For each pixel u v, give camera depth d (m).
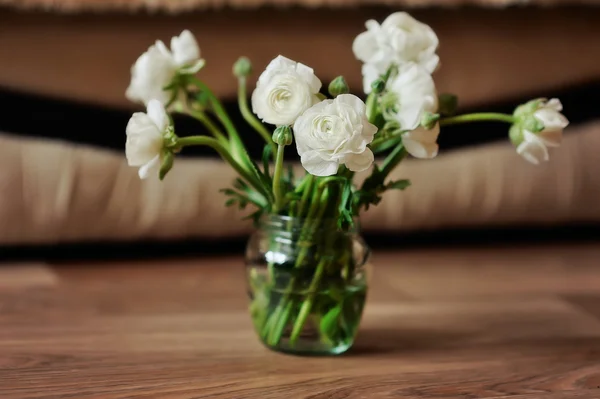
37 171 1.15
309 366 0.88
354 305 0.89
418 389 0.85
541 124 0.84
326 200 0.85
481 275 1.17
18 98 1.16
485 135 1.27
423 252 1.27
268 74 0.81
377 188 0.87
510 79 1.27
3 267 1.14
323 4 1.20
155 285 1.09
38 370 0.86
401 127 0.83
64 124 1.17
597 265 1.23
